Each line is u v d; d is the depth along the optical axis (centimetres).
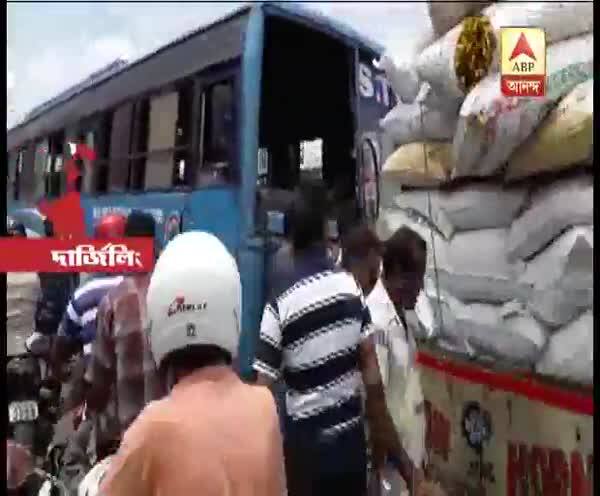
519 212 280
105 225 334
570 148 244
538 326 269
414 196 360
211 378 162
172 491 152
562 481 255
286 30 486
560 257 249
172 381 165
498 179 293
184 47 512
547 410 263
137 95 550
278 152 482
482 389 303
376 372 258
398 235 281
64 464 282
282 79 491
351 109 492
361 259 285
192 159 491
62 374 320
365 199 462
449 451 329
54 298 362
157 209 515
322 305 251
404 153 354
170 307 160
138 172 539
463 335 314
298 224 258
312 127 490
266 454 161
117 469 154
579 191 245
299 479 252
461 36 297
